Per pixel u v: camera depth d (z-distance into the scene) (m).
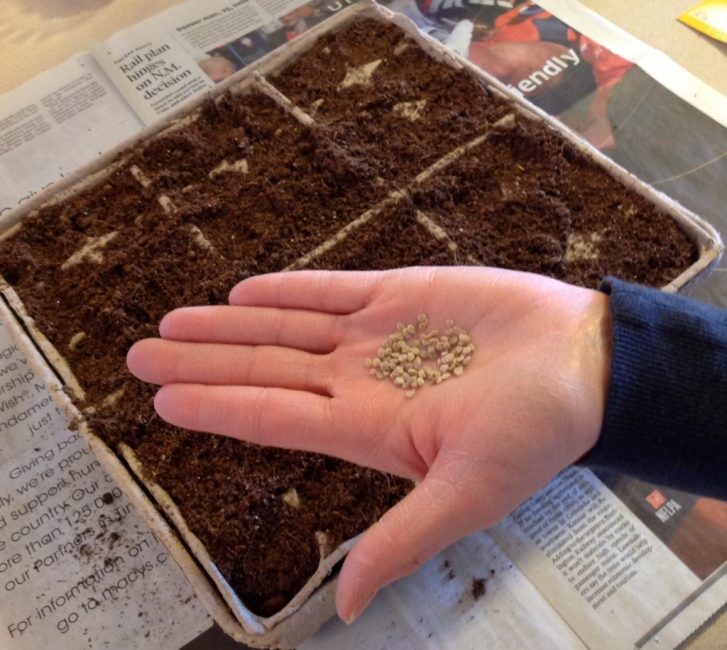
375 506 0.27
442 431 0.23
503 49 0.45
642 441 0.22
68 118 0.43
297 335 0.27
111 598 0.30
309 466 0.28
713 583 0.29
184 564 0.25
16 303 0.32
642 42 0.45
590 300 0.25
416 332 0.27
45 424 0.34
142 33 0.46
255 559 0.27
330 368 0.26
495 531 0.30
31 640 0.29
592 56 0.44
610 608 0.29
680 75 0.43
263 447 0.28
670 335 0.23
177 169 0.36
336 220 0.34
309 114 0.38
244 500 0.27
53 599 0.30
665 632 0.28
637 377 0.22
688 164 0.40
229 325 0.27
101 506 0.32
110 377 0.30
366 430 0.25
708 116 0.42
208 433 0.28
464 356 0.25
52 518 0.31
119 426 0.29
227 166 0.36
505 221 0.34
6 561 0.30
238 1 0.48
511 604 0.29
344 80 0.39
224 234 0.34
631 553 0.30
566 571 0.30
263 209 0.35
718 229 0.38
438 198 0.34
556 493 0.31
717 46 0.46
